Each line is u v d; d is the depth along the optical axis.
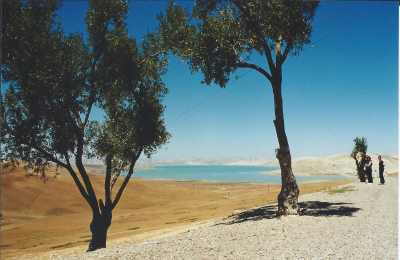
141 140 18.44
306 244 8.05
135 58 18.11
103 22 17.75
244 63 13.55
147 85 18.94
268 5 12.56
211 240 8.95
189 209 54.00
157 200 78.31
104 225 17.98
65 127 15.45
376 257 6.78
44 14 15.49
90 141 17.98
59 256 17.47
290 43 12.76
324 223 10.60
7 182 70.88
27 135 14.83
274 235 9.14
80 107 16.08
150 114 18.56
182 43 14.34
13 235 37.56
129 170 18.97
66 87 15.25
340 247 7.69
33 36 14.05
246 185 135.62
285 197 12.38
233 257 7.13
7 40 13.43
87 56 17.14
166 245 8.75
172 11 14.34
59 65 14.95
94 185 85.56
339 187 26.16
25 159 15.46
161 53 18.47
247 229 10.20
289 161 12.55
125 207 67.25
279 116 12.67
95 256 8.33
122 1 17.88
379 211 12.88
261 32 13.09
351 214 12.30
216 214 37.22
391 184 25.11
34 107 14.61
